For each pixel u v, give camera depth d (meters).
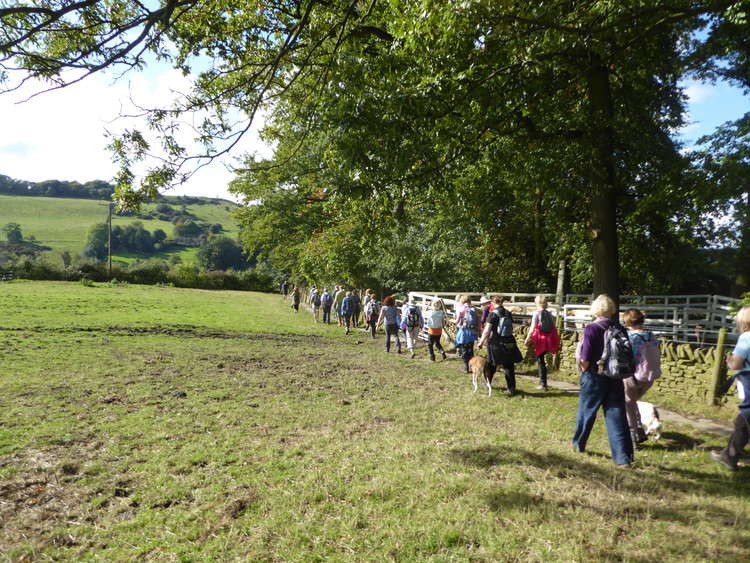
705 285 21.16
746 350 4.66
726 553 3.19
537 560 3.10
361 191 8.40
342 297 23.16
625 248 16.64
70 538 3.33
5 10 4.00
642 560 3.10
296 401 7.43
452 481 4.33
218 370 9.92
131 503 3.87
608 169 10.88
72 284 47.59
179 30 8.63
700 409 7.34
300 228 29.83
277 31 9.71
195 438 5.49
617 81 12.38
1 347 11.28
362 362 11.88
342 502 3.94
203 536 3.38
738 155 10.54
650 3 7.99
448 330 15.54
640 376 5.40
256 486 4.21
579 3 8.23
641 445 5.62
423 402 7.60
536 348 8.89
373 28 10.01
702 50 10.93
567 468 4.78
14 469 4.41
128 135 6.89
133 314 22.78
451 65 8.17
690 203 12.66
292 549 3.21
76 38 6.14
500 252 23.70
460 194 12.55
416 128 8.39
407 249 24.28
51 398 7.03
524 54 8.73
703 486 4.36
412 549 3.21
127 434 5.53
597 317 5.02
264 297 49.19
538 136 10.53
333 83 7.87
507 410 7.18
